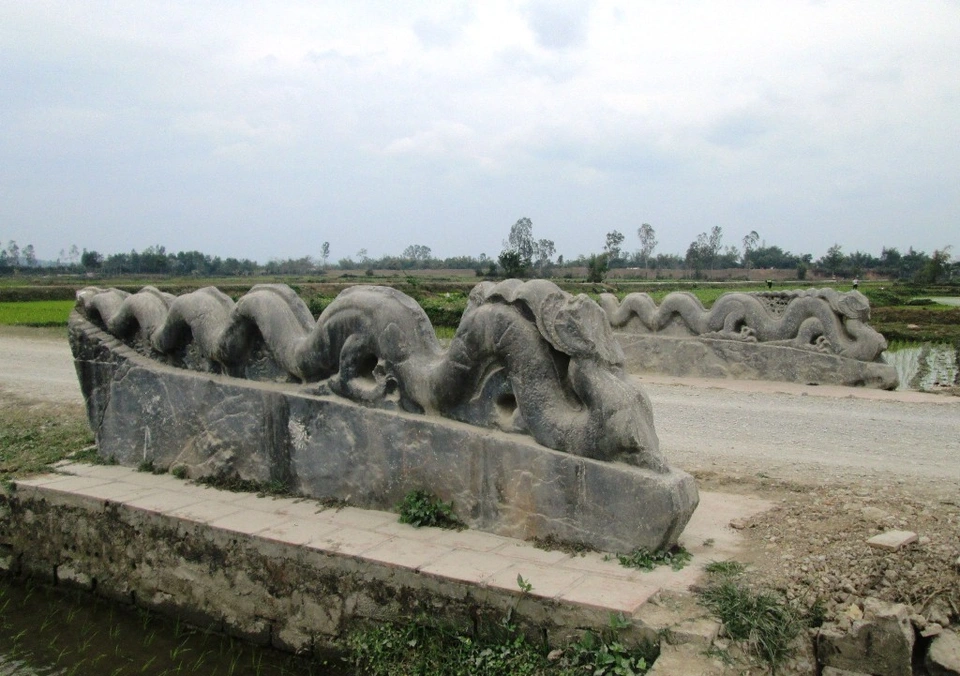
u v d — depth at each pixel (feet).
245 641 20.98
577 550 18.78
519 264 148.87
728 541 19.54
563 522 19.03
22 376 51.96
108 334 28.86
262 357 25.00
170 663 20.57
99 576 24.22
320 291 138.10
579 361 18.69
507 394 20.13
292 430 23.70
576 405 19.35
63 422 36.17
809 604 16.29
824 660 15.44
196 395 25.94
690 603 15.99
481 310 20.02
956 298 150.71
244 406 24.75
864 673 15.15
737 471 26.76
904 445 31.27
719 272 290.76
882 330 86.38
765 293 52.21
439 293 137.18
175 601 22.44
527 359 19.35
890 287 172.04
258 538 20.52
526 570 17.66
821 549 18.34
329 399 22.98
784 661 15.12
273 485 24.08
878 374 46.16
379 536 20.11
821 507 21.68
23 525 25.95
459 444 20.51
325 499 23.12
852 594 16.48
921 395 43.73
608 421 18.28
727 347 50.80
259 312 24.34
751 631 15.25
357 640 18.51
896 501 22.09
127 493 24.49
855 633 15.24
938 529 19.17
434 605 17.71
